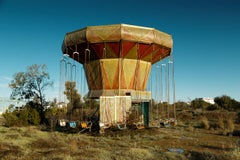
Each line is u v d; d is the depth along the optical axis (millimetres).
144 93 27938
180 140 19938
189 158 12766
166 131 26125
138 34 24578
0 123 34312
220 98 71438
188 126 31797
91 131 23266
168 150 15398
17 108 36469
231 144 18016
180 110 60188
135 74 27125
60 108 32719
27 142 17375
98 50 25875
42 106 38500
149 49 26266
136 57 26719
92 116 26875
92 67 27688
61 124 24406
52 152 13719
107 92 26359
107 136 21188
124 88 26594
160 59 30609
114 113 24391
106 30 24172
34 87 39469
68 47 26969
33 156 12922
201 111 57562
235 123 38094
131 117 24719
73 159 12078
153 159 12422
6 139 18516
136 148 14906
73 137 20266
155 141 19156
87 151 14039
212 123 34125
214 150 15758
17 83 39031
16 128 27578
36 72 39656
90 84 28219
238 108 67125
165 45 27016
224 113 50656
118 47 25266
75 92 33969
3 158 12359
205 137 22422
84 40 24891
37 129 27578
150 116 29125
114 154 13367
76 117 28219
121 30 23906
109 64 26438
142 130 23812
